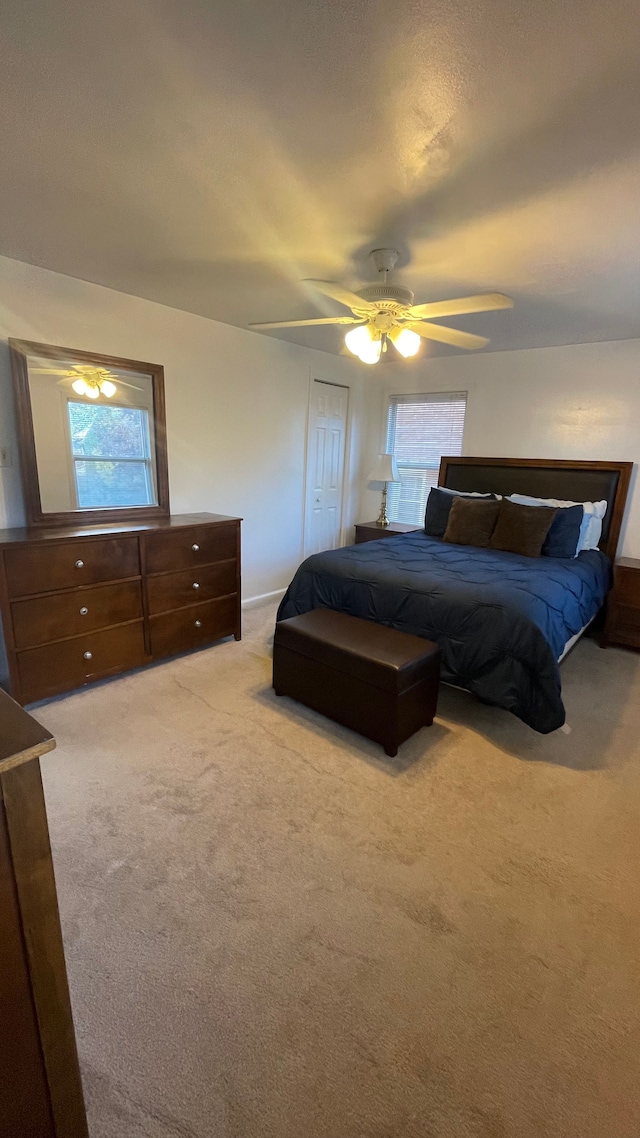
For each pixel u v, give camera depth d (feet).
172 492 11.74
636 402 12.36
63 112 4.44
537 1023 4.08
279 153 4.97
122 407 10.24
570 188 5.47
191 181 5.57
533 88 3.94
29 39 3.62
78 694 9.14
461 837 6.01
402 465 17.10
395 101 4.15
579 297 9.24
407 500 17.11
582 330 11.53
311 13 3.37
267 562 14.87
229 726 8.23
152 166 5.28
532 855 5.78
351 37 3.55
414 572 9.48
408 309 7.10
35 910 2.70
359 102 4.19
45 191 5.85
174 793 6.63
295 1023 4.03
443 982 4.38
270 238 7.04
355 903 5.11
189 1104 3.52
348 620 8.93
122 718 8.39
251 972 4.42
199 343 11.62
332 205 5.99
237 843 5.82
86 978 4.33
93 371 9.70
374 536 16.48
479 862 5.66
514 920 4.98
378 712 7.47
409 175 5.27
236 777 6.97
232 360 12.47
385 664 7.25
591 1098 3.61
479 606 8.17
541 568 10.05
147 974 4.37
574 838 6.06
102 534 8.79
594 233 6.57
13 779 2.48
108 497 10.28
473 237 6.78
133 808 6.34
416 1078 3.70
